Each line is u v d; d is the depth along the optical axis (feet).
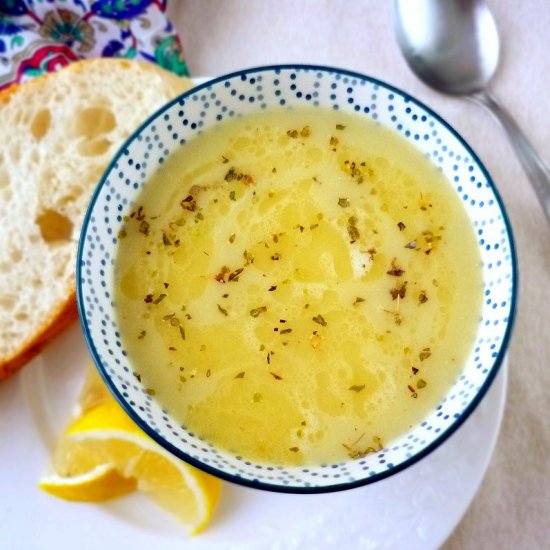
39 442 0.90
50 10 1.12
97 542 0.86
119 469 0.87
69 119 1.01
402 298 0.82
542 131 1.06
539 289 0.99
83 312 0.76
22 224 0.98
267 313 0.83
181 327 0.83
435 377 0.80
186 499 0.86
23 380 0.93
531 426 0.95
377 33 1.12
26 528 0.86
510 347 0.97
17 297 0.96
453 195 0.84
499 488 0.94
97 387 0.92
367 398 0.80
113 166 0.83
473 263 0.82
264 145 0.88
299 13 1.14
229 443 0.79
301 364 0.81
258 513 0.87
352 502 0.86
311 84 0.86
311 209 0.86
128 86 1.01
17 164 1.01
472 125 1.06
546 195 1.00
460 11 1.09
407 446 0.75
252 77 0.85
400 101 0.84
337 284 0.83
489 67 1.08
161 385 0.81
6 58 1.10
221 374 0.81
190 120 0.86
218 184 0.87
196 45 1.15
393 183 0.86
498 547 0.92
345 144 0.87
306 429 0.79
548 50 1.09
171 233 0.86
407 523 0.84
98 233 0.82
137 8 1.11
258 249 0.85
